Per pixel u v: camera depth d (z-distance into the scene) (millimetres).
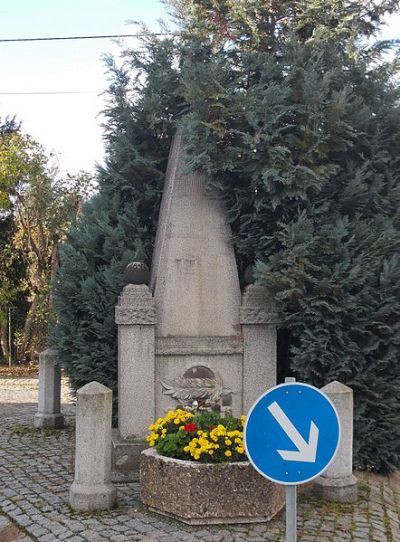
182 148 8383
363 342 7785
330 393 6531
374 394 7652
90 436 6062
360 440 7797
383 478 7793
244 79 8969
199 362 7777
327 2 8969
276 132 7762
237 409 7840
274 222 8375
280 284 7582
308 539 5367
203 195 8258
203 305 7938
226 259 8102
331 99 8156
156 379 7660
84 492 6004
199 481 5617
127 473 7203
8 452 8680
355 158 8570
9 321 24016
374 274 7762
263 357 7930
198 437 5930
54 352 9641
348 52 8633
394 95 8617
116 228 9414
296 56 8430
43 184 22609
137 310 7535
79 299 9109
